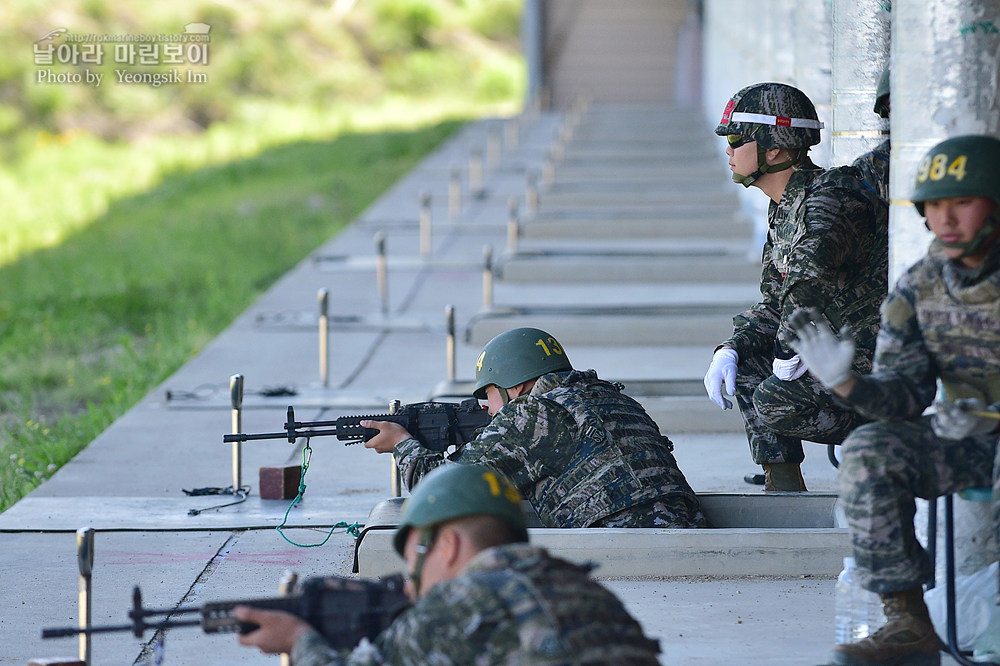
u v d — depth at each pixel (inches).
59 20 3110.2
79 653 331.9
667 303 901.2
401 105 3575.3
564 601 221.6
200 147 2731.3
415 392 703.1
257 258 1332.4
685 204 1370.6
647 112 2336.4
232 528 478.0
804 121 410.9
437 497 238.5
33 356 923.4
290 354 813.9
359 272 1120.8
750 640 352.8
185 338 952.3
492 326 827.4
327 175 2032.5
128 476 556.4
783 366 414.3
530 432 392.2
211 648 362.3
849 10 474.6
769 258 439.5
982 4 340.5
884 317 298.5
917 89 349.7
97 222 1763.0
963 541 346.6
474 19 4330.7
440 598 226.8
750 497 431.5
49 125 2842.0
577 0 2770.7
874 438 295.1
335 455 586.6
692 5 2596.0
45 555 450.9
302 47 3695.9
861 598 338.3
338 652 247.1
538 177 1630.2
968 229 279.9
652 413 626.2
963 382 293.3
